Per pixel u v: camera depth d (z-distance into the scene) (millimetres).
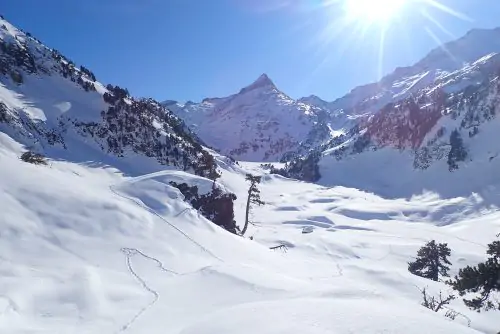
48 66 103875
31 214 25781
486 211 127750
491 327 28875
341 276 36094
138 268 24031
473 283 15219
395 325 12625
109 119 95812
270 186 184625
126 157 89375
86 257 23781
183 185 49125
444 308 31906
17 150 65188
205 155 102312
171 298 19938
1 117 71750
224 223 49594
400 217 130625
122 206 31625
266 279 22922
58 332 15469
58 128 84438
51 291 18484
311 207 139125
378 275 38875
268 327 12930
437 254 51594
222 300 19531
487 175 159375
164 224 31938
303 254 60750
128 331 16109
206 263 27078
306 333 12031
